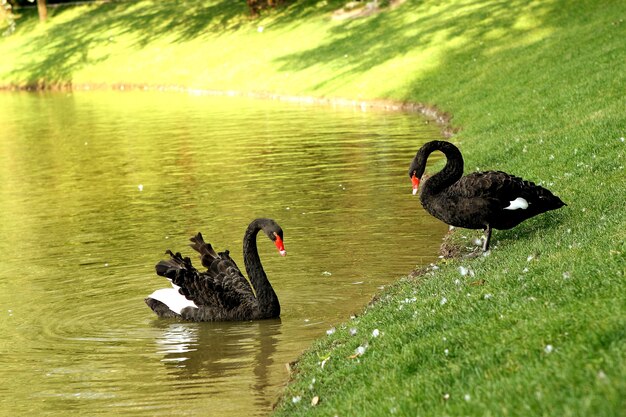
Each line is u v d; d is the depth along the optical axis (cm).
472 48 3869
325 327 1202
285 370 1062
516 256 1155
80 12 6712
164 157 2739
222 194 2112
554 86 2588
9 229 1900
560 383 622
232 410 954
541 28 3778
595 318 725
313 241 1620
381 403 753
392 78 3866
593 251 970
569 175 1545
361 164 2386
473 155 2050
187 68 5153
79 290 1425
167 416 949
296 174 2306
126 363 1118
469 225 1294
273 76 4544
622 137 1633
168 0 6600
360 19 4903
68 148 3066
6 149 3134
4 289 1449
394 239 1594
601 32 3134
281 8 5644
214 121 3519
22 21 6806
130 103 4419
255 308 1256
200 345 1171
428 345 841
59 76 5556
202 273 1319
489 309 893
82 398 1012
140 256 1608
